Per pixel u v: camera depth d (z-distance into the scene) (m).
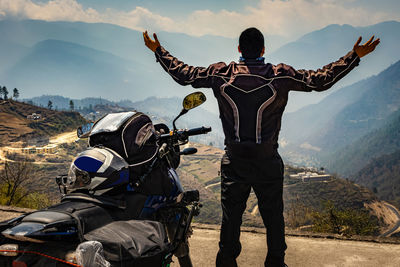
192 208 2.73
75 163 2.32
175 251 2.66
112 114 2.68
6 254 1.85
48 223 1.85
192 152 3.01
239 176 2.86
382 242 4.78
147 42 2.99
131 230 2.02
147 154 2.59
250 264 4.18
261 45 2.81
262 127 2.71
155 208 2.58
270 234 2.98
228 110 2.76
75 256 1.79
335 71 2.62
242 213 3.01
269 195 2.89
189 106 2.82
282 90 2.68
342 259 4.26
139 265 1.88
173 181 2.75
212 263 4.21
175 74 2.92
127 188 2.45
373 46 2.59
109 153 2.38
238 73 2.74
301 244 4.77
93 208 2.11
